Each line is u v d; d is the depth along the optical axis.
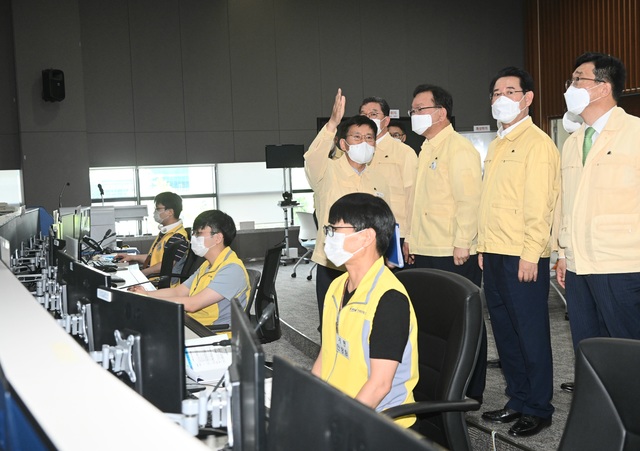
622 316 2.77
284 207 9.98
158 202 5.48
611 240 2.75
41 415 0.95
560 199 3.21
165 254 5.05
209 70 10.31
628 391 1.42
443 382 1.97
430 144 3.58
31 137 9.21
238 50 10.45
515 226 3.17
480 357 3.40
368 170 4.03
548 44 11.28
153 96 10.04
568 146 2.96
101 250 6.21
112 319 1.81
